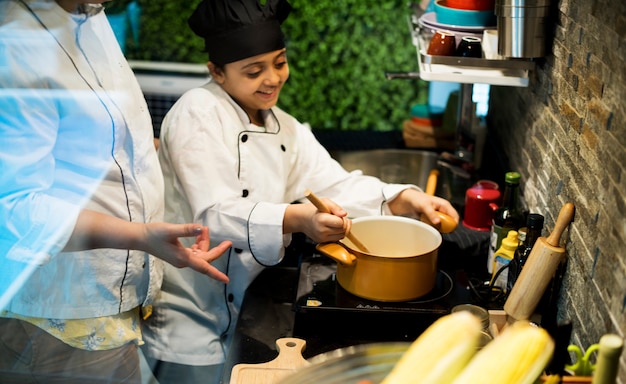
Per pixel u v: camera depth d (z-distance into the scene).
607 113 1.25
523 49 1.70
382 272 1.51
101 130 1.45
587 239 1.34
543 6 1.65
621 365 1.12
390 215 1.83
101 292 1.54
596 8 1.33
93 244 1.39
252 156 1.70
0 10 1.35
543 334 1.09
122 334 1.60
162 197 1.64
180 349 1.74
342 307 1.51
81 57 1.45
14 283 1.41
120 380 1.61
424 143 2.60
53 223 1.33
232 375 1.35
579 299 1.37
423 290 1.54
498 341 1.09
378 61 3.39
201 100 1.66
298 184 1.88
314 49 3.39
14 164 1.30
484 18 1.95
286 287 1.74
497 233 1.70
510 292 1.46
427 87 3.43
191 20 1.67
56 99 1.36
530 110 1.93
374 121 3.51
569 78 1.52
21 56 1.32
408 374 1.08
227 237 1.60
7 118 1.28
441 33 1.86
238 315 1.64
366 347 1.26
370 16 3.31
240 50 1.62
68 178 1.44
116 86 1.54
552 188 1.64
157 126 3.06
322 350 1.48
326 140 2.73
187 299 1.77
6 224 1.33
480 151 2.41
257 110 1.80
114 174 1.50
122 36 3.40
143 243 1.40
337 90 3.47
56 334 1.53
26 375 1.50
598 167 1.30
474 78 1.77
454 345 1.11
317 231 1.54
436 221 1.68
